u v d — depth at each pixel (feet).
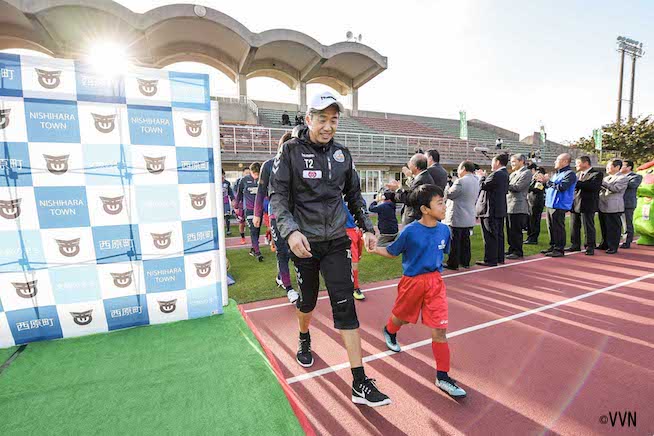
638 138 95.35
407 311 8.46
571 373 8.49
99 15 57.62
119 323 7.38
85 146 6.78
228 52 76.48
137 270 7.45
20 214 6.47
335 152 7.13
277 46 75.25
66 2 53.72
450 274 17.61
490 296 14.19
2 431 4.36
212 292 8.24
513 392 7.73
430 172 16.14
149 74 7.20
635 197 24.73
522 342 10.13
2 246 6.41
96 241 7.04
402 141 75.82
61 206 6.71
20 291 6.59
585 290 14.90
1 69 6.10
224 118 70.64
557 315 12.14
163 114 7.39
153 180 7.42
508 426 6.64
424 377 8.34
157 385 5.36
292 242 5.98
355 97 96.53
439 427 6.64
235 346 6.66
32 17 54.80
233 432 4.41
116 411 4.76
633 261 20.26
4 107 6.17
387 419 6.88
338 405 7.30
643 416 6.88
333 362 9.02
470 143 86.33
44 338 6.82
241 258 21.72
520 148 95.66
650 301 13.52
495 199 18.67
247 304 13.44
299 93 88.79
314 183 6.81
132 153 7.19
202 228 8.04
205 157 7.94
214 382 5.45
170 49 73.67
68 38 64.28
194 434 4.36
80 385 5.34
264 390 5.28
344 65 87.66
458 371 8.60
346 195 7.73
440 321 7.68
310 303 7.94
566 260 20.63
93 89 6.75
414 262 8.08
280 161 6.78
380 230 16.24
